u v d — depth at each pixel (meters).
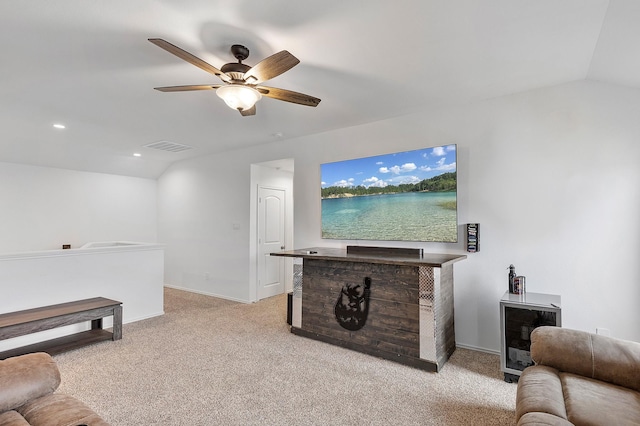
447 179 3.33
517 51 2.27
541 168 2.91
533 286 2.92
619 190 2.62
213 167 5.62
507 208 3.05
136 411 2.14
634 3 1.73
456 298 3.28
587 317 2.71
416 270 2.81
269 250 5.45
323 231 4.23
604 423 1.31
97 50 2.22
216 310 4.59
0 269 3.10
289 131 4.25
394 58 2.37
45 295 3.37
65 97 3.04
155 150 5.29
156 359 2.93
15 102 3.17
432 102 3.24
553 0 1.74
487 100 3.16
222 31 2.01
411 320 2.82
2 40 2.08
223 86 2.19
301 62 2.42
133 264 4.10
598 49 2.23
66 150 4.99
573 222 2.77
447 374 2.67
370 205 3.84
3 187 4.91
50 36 2.04
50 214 5.34
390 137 3.75
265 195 5.39
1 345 3.06
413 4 1.76
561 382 1.67
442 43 2.17
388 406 2.21
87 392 2.37
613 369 1.66
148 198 6.52
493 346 3.10
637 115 2.57
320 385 2.49
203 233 5.74
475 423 2.03
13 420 1.35
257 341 3.38
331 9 1.80
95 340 3.30
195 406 2.20
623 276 2.60
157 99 3.11
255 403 2.24
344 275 3.23
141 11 1.81
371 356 3.01
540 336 1.91
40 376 1.55
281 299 5.27
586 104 2.74
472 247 3.15
